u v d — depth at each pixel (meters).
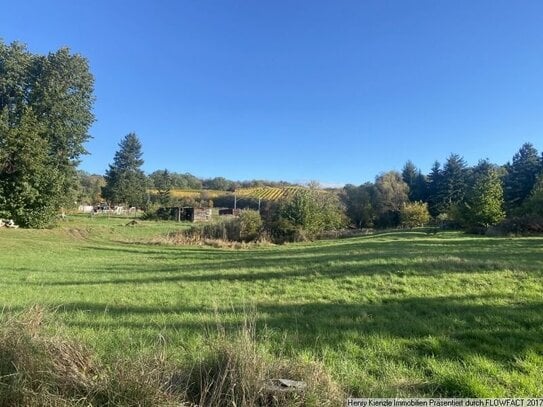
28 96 47.97
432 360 5.11
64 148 48.09
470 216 42.81
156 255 23.50
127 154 104.56
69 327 6.52
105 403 3.53
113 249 26.91
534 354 5.23
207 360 4.02
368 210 76.25
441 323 6.80
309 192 44.38
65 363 3.87
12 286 11.66
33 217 35.53
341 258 15.93
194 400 3.71
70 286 11.90
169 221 66.38
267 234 37.66
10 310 5.82
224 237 36.12
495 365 4.92
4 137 34.00
